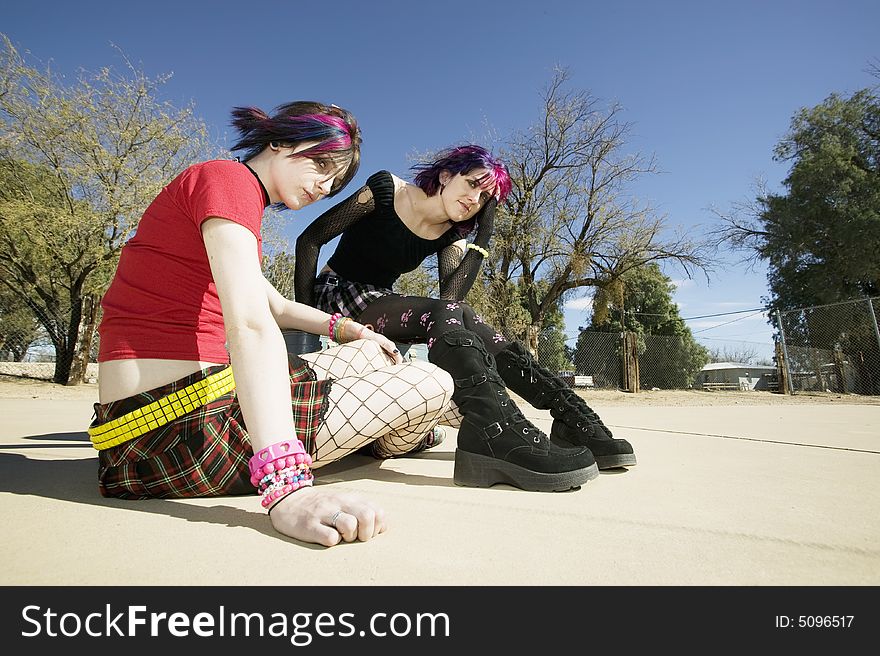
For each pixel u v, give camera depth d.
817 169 17.47
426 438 1.75
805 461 1.71
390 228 1.85
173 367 1.02
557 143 16.44
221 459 1.04
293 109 1.13
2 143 10.78
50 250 11.05
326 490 0.86
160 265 1.00
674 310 28.06
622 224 16.67
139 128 11.22
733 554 0.78
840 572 0.71
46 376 12.93
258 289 0.90
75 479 1.29
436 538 0.84
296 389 1.12
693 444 2.20
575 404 1.58
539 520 0.95
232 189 0.93
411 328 1.57
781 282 18.91
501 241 15.93
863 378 13.42
